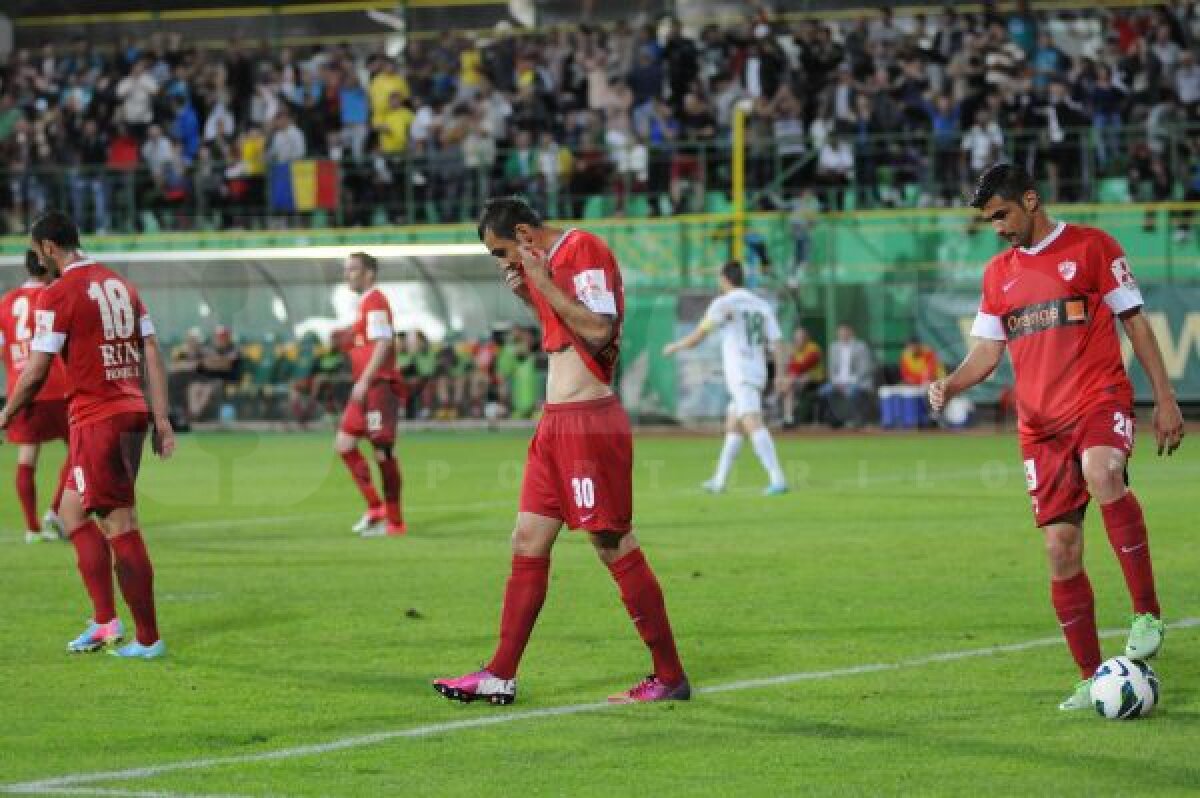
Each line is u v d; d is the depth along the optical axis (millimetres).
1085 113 71562
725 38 77500
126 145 78250
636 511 37562
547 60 78438
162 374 20750
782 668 18750
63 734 15750
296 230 73875
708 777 13844
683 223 71812
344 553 30656
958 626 21531
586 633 21266
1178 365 66250
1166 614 22109
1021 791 13242
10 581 27078
